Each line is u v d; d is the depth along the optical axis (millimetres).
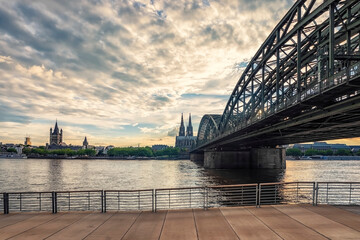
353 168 111562
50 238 9203
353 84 22875
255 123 47469
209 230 9789
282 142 82000
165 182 58719
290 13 37875
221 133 84438
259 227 10078
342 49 33594
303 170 93562
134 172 89562
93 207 28172
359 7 29188
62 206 29312
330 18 27734
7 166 122875
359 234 9320
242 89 64438
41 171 93688
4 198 12547
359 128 36625
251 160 99250
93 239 9062
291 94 46719
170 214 11938
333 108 28703
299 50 34625
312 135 50250
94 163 168125
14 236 9438
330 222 10656
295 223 10539
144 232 9672
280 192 36938
